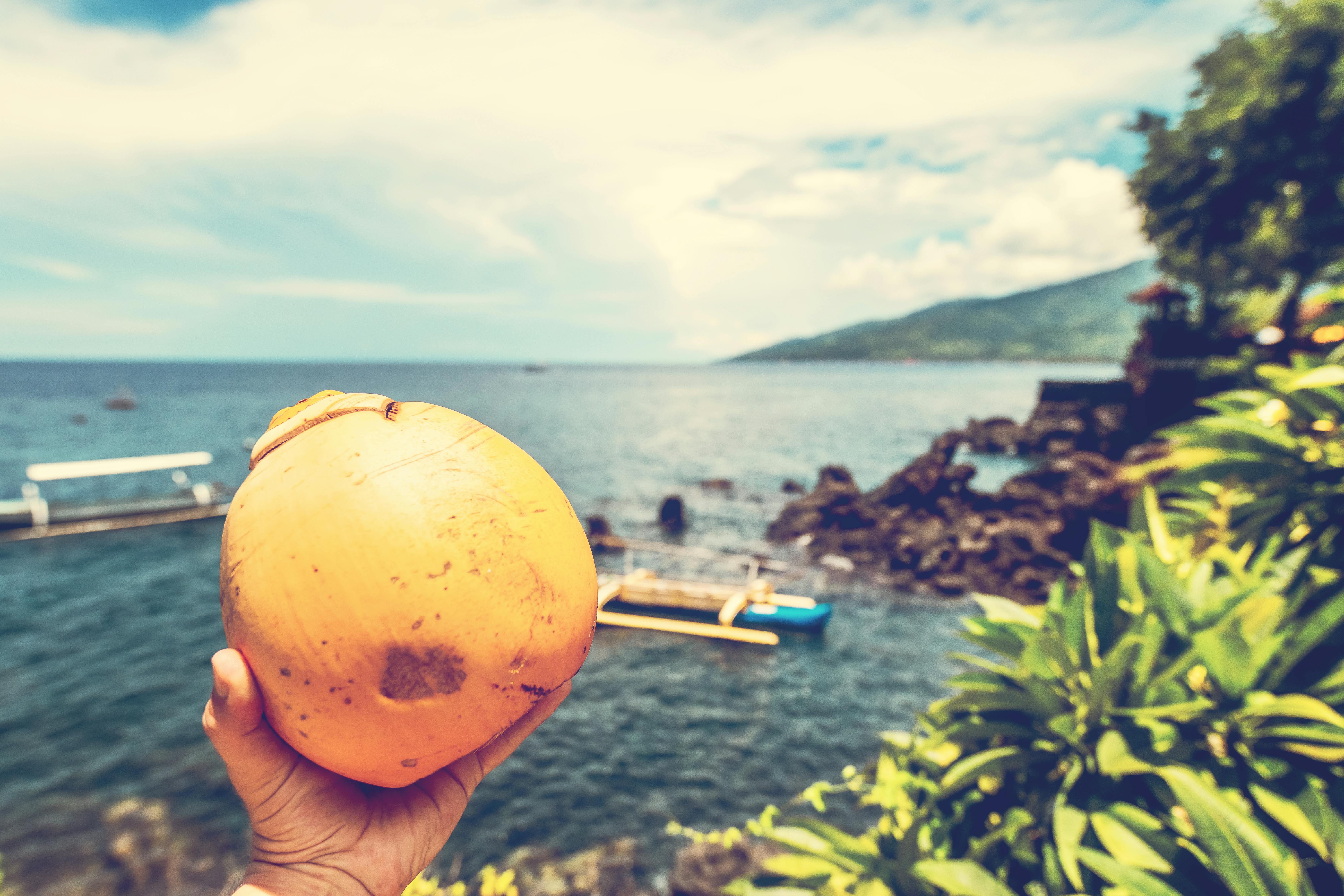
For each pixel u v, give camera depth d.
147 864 7.77
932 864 2.31
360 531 1.07
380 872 1.25
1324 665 2.39
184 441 52.72
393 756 1.12
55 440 53.12
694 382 187.38
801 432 60.25
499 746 1.39
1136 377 39.12
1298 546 2.89
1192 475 3.17
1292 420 3.12
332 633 1.04
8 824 8.52
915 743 3.32
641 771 9.91
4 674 13.38
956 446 27.64
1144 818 2.13
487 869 7.83
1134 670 2.46
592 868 7.82
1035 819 2.56
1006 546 20.64
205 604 17.81
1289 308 27.84
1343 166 23.42
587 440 53.41
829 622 16.55
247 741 1.13
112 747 10.46
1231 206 27.06
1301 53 23.67
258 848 1.21
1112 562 2.69
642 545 18.95
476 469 1.19
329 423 1.22
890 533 22.66
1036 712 2.64
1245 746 2.28
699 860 7.64
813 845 3.03
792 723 11.48
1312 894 1.80
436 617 1.07
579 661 1.30
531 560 1.17
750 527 27.09
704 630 15.39
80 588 19.23
